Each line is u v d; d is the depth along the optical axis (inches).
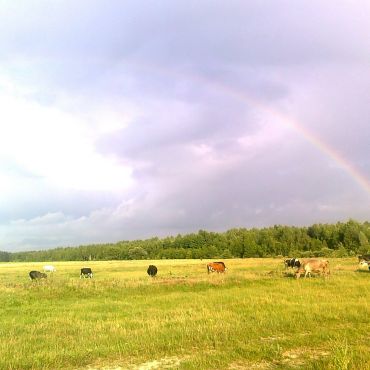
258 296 828.6
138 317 647.1
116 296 952.3
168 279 1209.4
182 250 5039.4
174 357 433.7
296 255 3846.0
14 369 401.4
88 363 420.8
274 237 5467.5
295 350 444.8
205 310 674.8
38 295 952.3
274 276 1248.2
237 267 1998.0
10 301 865.5
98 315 682.2
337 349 396.2
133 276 1635.1
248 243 4665.4
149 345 470.9
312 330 528.1
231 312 654.5
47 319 654.5
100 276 1750.7
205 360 408.2
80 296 958.4
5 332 562.3
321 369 367.2
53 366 412.8
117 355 440.8
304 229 5526.6
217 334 510.0
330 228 5226.4
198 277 1259.2
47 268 2364.7
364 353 406.0
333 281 1066.1
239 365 398.3
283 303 722.2
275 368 387.2
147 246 6082.7
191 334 508.4
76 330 566.6
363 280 1091.9
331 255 3563.0
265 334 513.3
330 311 633.6
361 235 4266.7
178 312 671.1
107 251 6353.3
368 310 640.4
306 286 988.6
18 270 2704.2
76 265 3440.0
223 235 5807.1
